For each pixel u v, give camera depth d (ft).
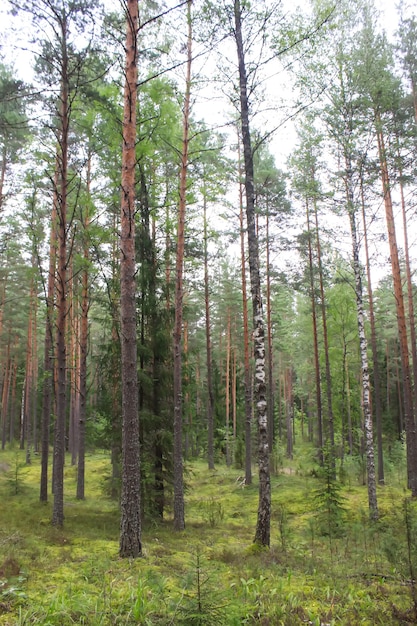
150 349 45.16
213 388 131.23
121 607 16.33
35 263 58.54
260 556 27.89
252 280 33.14
